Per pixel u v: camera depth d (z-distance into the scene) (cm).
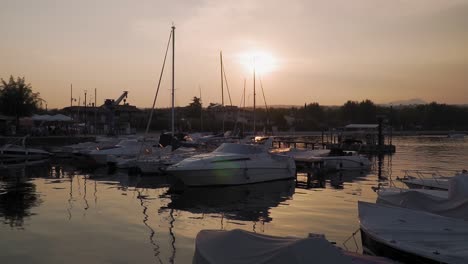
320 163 3155
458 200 1187
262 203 1814
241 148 2448
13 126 5131
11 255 1078
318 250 704
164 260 1043
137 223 1419
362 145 5484
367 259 874
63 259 1049
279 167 2505
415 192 1305
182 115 9388
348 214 1571
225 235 838
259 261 722
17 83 5662
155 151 3102
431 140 9044
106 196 1953
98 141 4425
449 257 870
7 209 1636
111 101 7300
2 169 3169
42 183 2386
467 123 15525
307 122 13238
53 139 5141
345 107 15688
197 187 2248
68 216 1517
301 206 1742
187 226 1384
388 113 14950
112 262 1029
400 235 1034
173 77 3341
